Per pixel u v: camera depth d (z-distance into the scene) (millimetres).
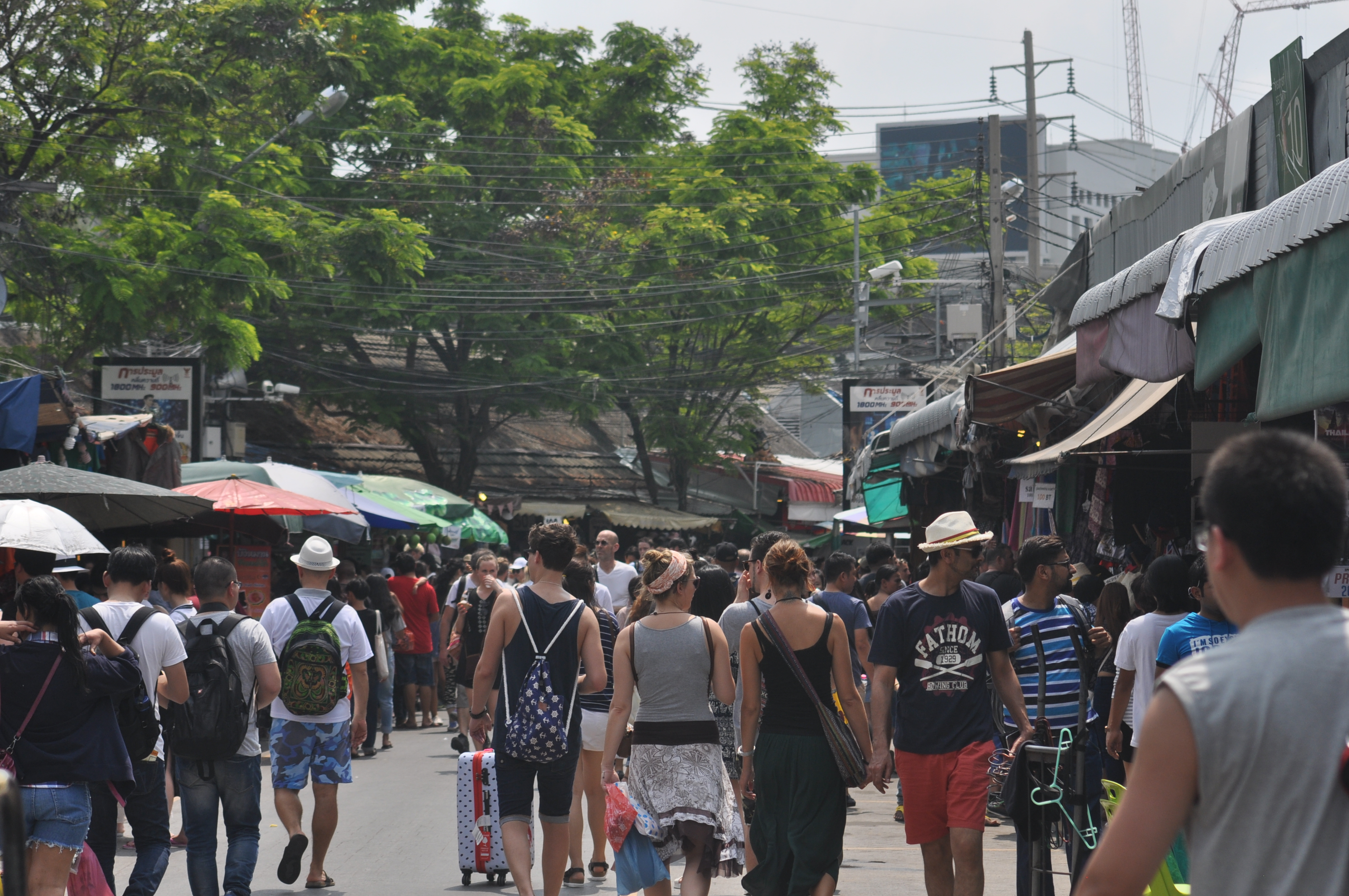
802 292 64312
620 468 72688
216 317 41031
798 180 65312
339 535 32938
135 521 21125
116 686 10055
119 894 13219
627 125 68688
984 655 10742
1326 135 16875
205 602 12094
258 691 12219
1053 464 16141
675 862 12344
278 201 47938
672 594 11633
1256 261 9258
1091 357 13531
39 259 36125
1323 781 3760
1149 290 11625
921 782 10641
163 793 11906
